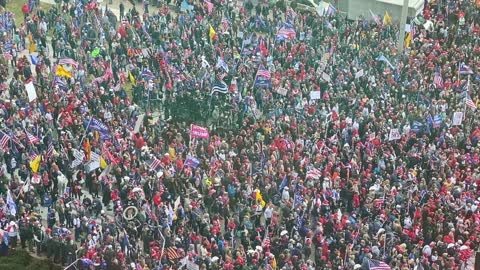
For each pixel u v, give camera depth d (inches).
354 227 7672.2
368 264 7145.7
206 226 7529.5
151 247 7352.4
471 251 7736.2
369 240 7519.7
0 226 7578.7
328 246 7514.8
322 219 7755.9
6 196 7760.8
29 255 7554.1
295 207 7854.3
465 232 7770.7
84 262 7116.1
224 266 7130.9
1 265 7377.0
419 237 7741.1
